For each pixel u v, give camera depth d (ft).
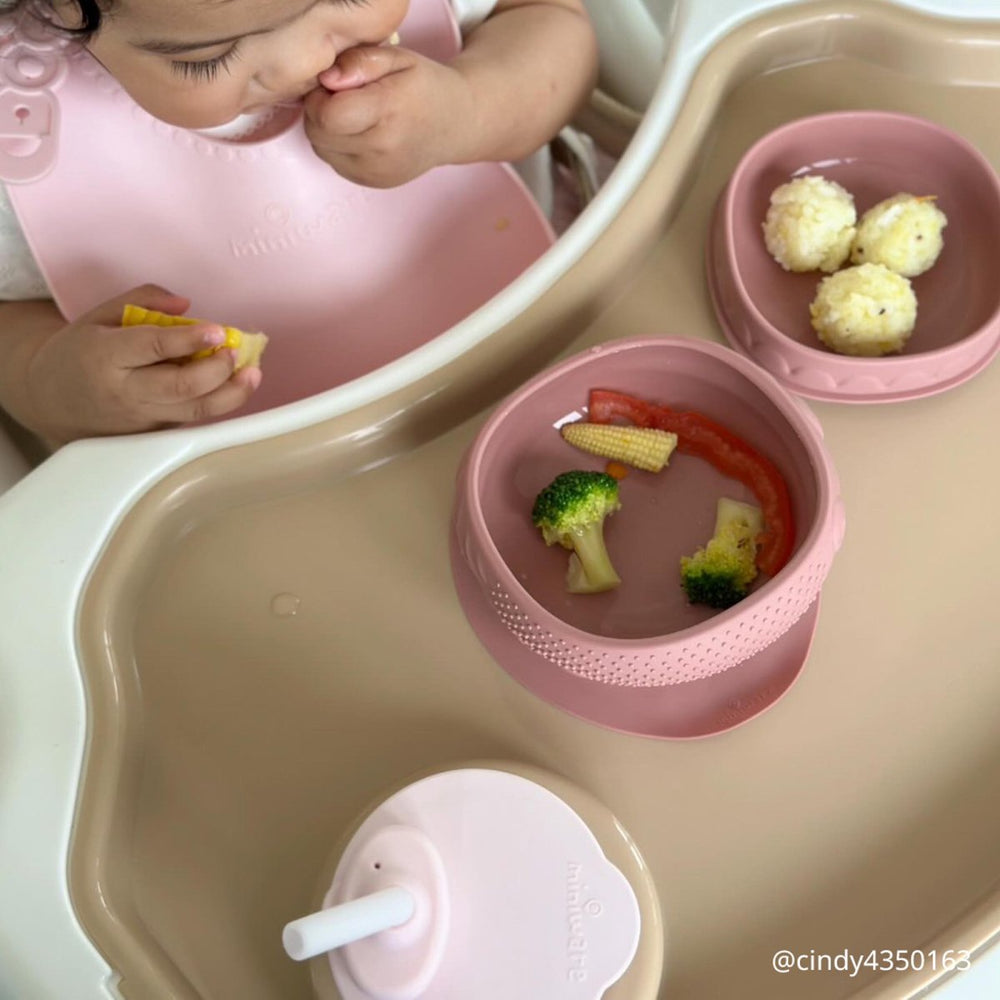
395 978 1.64
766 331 2.06
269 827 1.89
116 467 2.06
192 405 2.29
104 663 1.94
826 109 2.44
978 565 1.99
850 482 2.05
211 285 2.80
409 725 1.94
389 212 2.87
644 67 3.24
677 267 2.30
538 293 2.16
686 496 2.09
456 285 2.93
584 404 2.14
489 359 2.13
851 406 2.11
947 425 2.09
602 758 1.88
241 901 1.84
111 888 1.80
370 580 2.06
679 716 1.89
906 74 2.45
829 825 1.82
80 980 1.74
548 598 2.02
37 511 2.03
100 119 2.57
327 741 1.94
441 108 2.57
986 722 1.87
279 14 1.98
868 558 1.99
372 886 1.69
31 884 1.78
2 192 2.62
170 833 1.89
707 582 1.94
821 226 2.19
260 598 2.05
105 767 1.86
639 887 1.75
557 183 3.70
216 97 2.18
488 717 1.93
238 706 1.97
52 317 2.83
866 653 1.93
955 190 2.29
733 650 1.77
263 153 2.68
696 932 1.77
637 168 2.27
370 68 2.34
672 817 1.83
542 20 2.97
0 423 2.97
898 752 1.86
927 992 1.69
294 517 2.13
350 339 2.89
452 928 1.70
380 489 2.15
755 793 1.84
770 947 1.75
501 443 2.03
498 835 1.76
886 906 1.76
